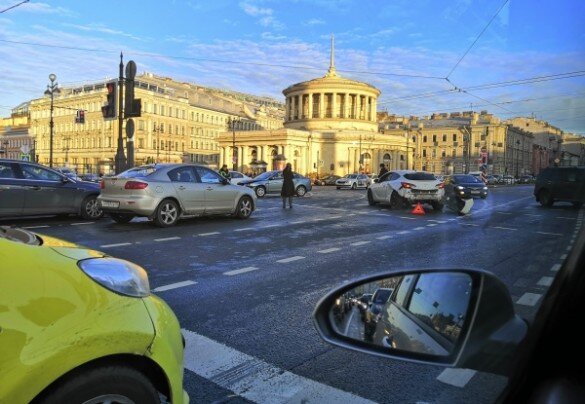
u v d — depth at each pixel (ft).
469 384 10.67
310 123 345.31
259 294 20.11
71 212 42.19
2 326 6.61
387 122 449.48
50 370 6.79
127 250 29.27
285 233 38.01
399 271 7.63
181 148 390.01
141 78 392.88
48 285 7.34
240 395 11.44
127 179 38.55
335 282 22.24
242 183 92.73
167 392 8.30
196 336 15.20
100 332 7.33
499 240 34.91
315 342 14.76
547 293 5.11
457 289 6.33
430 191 58.08
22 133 421.59
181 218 46.16
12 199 38.70
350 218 49.55
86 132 364.99
